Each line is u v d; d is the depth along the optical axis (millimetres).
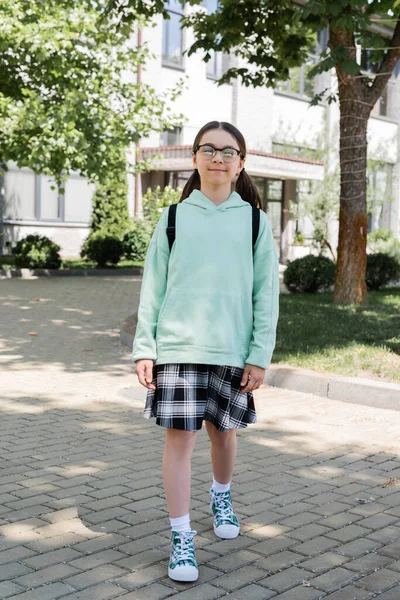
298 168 25453
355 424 5516
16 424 5359
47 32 13945
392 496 4008
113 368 7570
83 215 23938
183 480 2998
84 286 16344
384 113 33094
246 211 3045
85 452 4703
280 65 12695
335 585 2926
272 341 3010
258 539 3377
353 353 7555
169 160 23359
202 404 2930
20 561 3076
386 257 15859
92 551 3195
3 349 8523
